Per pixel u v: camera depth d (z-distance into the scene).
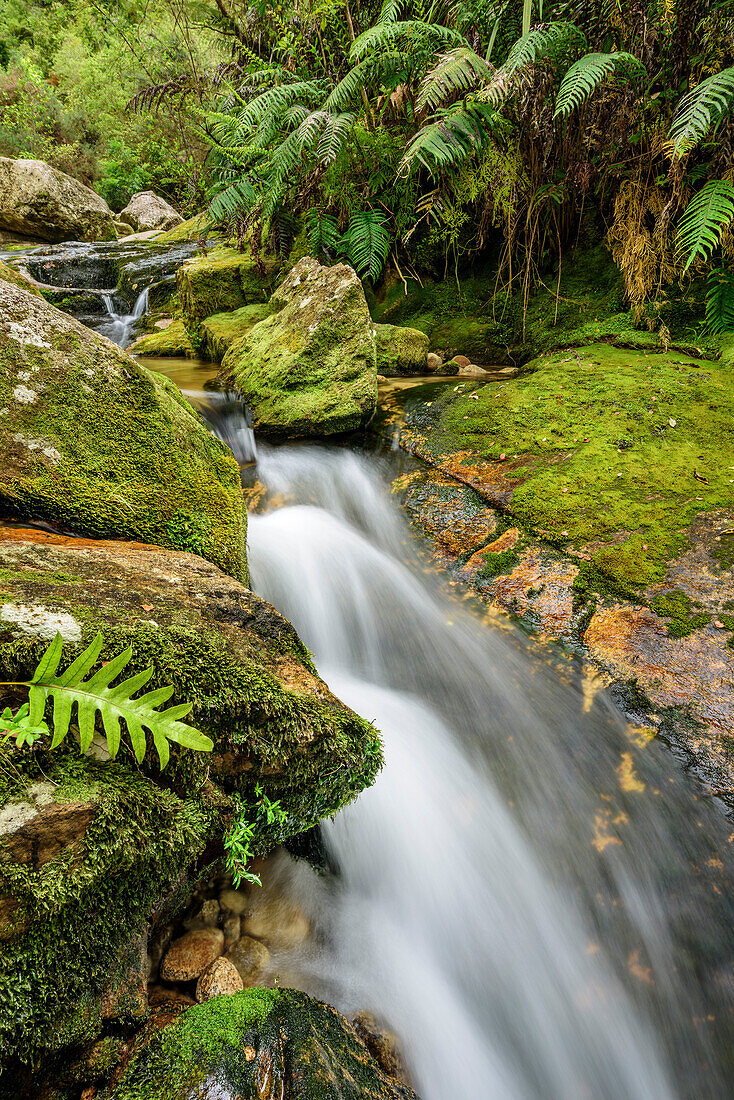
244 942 1.53
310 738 1.44
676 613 2.40
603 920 1.82
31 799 0.99
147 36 12.26
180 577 1.70
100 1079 1.01
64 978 0.97
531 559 2.82
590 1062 1.66
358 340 3.98
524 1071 1.63
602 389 3.82
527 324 5.45
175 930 1.46
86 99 15.30
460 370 5.10
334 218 5.90
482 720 2.32
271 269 6.29
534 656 2.44
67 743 1.09
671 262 4.54
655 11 4.01
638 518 2.86
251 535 2.97
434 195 5.27
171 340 6.41
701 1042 1.61
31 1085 0.95
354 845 1.87
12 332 1.97
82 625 1.25
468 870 1.93
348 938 1.67
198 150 13.06
